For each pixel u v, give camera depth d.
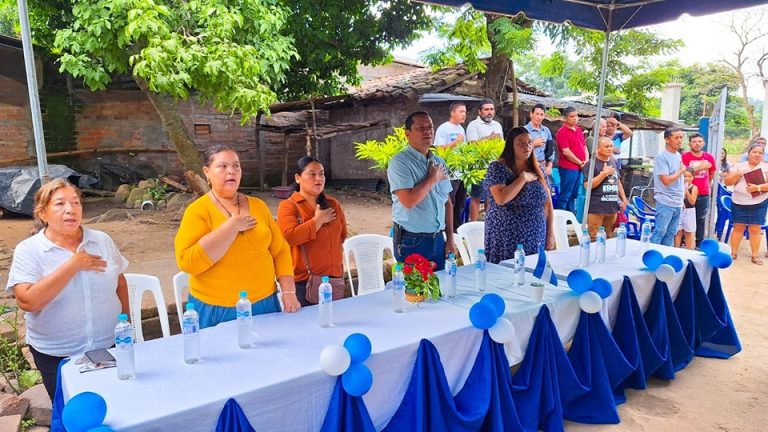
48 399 2.96
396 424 2.33
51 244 2.33
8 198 8.52
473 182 6.00
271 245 2.72
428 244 3.63
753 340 4.29
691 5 4.32
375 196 11.33
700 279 3.80
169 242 6.61
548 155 6.63
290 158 13.59
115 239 6.78
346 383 2.04
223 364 2.11
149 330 3.97
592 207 6.07
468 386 2.55
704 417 3.09
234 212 2.49
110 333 2.47
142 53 5.97
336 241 3.39
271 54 7.59
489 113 6.87
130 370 1.98
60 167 9.62
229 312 2.52
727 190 8.10
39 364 2.40
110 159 11.45
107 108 11.35
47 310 2.33
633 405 3.21
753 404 3.24
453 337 2.48
